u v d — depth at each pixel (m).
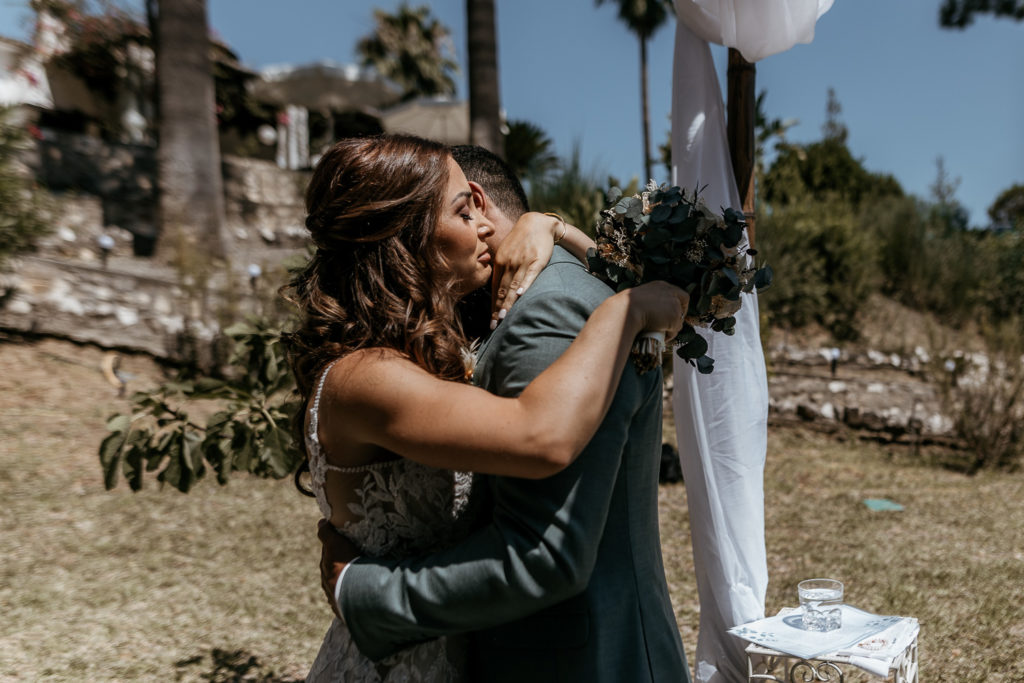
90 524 5.05
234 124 13.86
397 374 1.07
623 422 1.08
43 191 8.38
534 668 1.13
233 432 2.42
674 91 2.43
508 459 0.98
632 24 21.53
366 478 1.17
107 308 8.03
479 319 1.45
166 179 8.87
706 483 2.35
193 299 8.20
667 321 1.11
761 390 2.38
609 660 1.12
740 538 2.33
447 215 1.23
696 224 1.20
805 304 10.16
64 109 11.77
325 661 1.33
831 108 15.83
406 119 14.20
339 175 1.20
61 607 3.93
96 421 6.69
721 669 2.34
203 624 3.83
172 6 8.85
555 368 1.02
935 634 3.65
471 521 1.21
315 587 4.33
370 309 1.16
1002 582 4.39
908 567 4.67
